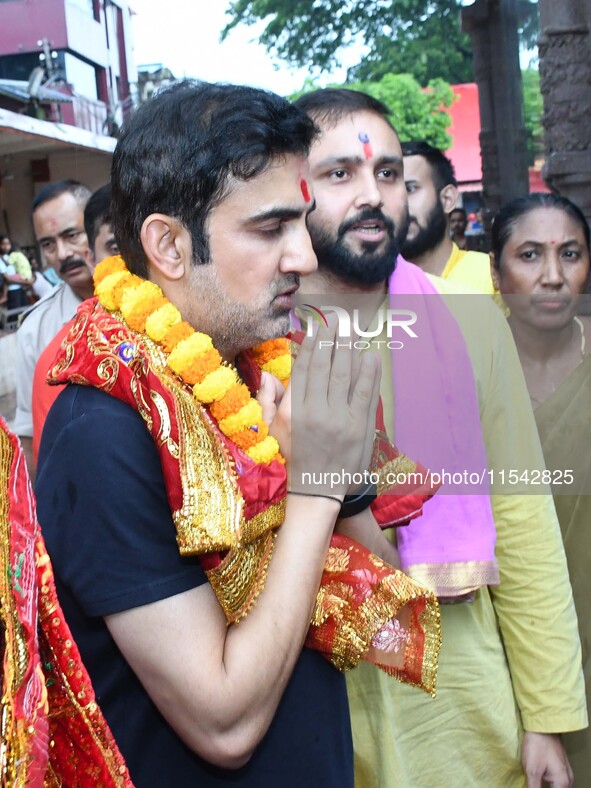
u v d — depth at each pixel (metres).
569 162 3.73
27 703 0.85
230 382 1.08
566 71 3.77
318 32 10.14
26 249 9.89
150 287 1.11
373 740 1.56
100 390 1.07
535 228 1.70
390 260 1.57
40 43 11.84
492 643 1.64
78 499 1.02
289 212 1.08
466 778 1.60
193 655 0.99
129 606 0.99
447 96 9.92
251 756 1.15
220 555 1.01
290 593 1.07
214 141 1.04
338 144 1.57
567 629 1.61
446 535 1.43
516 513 1.58
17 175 9.89
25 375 2.95
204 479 1.00
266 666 1.02
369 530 1.30
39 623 0.95
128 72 13.02
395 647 1.27
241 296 1.09
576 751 1.73
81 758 1.04
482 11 6.16
